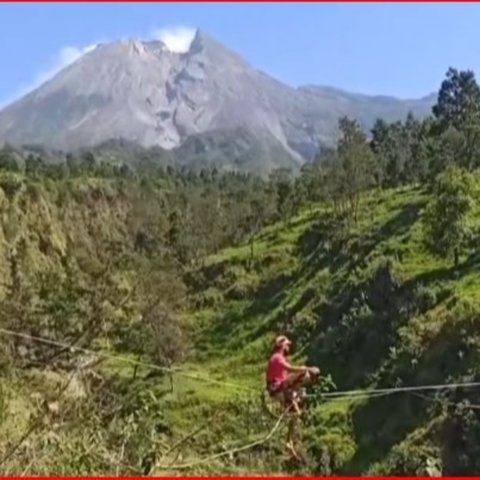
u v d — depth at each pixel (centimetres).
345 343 5316
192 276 7075
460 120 8694
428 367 4281
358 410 4166
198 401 2508
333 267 6525
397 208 6906
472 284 4919
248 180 13012
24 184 7675
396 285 5391
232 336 6216
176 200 9119
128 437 685
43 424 670
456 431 3497
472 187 5659
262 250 7444
